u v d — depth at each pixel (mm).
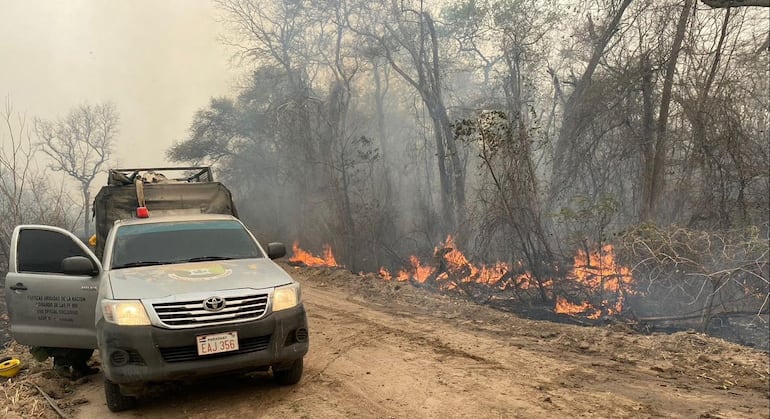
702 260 9141
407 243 18062
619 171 14070
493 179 12570
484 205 12906
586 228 12055
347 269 16656
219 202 8273
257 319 5234
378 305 10797
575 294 10922
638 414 4926
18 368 6840
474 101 20047
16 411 5488
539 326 8492
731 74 12211
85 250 6184
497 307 10758
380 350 7363
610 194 13188
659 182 12531
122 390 5336
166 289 5238
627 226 11930
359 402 5410
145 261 6055
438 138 19266
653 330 8688
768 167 11453
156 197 7992
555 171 14711
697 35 12438
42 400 5781
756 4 12039
